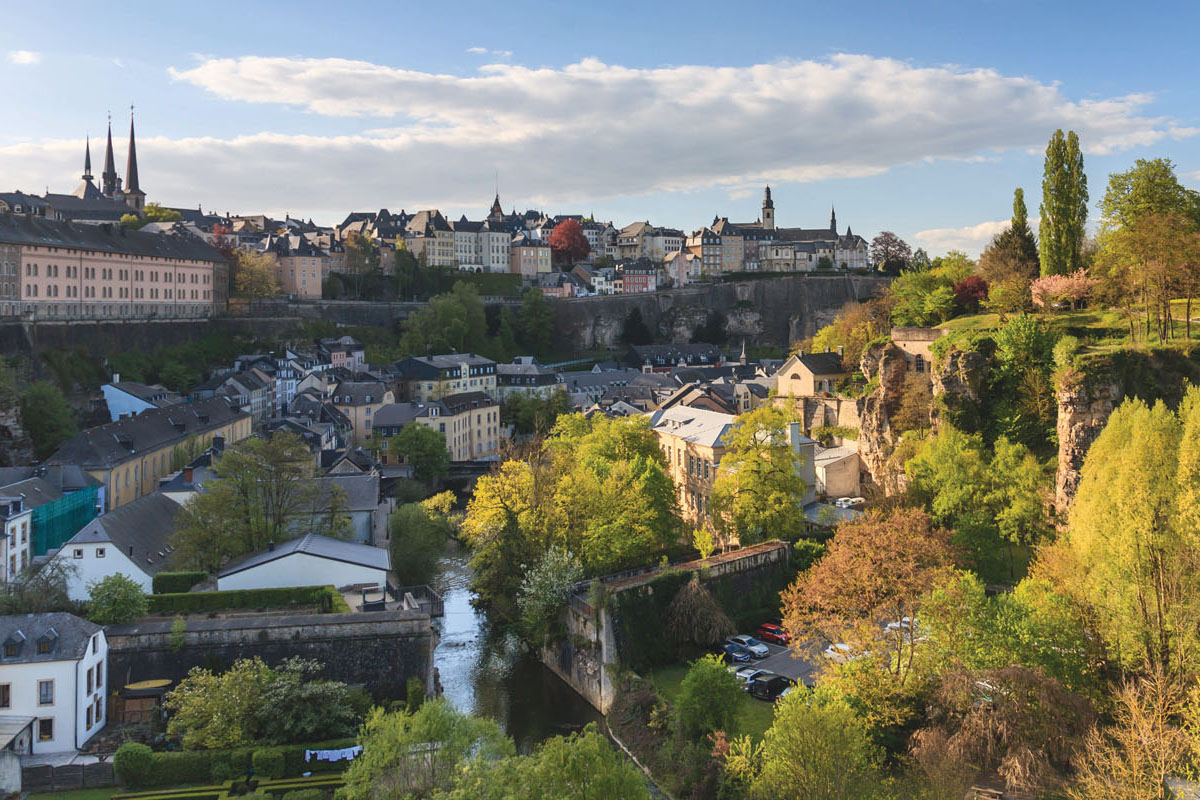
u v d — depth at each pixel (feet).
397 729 170.50
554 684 275.59
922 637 201.67
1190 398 217.56
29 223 578.25
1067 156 422.82
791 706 168.66
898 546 216.74
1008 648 187.62
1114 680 188.44
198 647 238.68
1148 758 149.69
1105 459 220.84
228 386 588.91
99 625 240.53
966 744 170.30
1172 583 183.42
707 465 361.51
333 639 243.40
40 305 570.05
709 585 270.87
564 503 313.73
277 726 216.54
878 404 377.30
